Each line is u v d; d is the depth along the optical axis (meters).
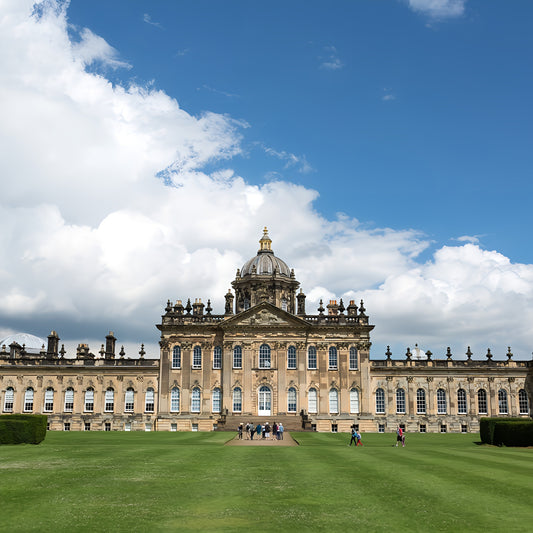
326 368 86.44
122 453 40.69
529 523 20.06
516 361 90.06
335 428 84.69
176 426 85.19
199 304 90.19
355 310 89.81
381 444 55.34
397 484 27.44
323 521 20.19
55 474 29.62
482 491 25.70
